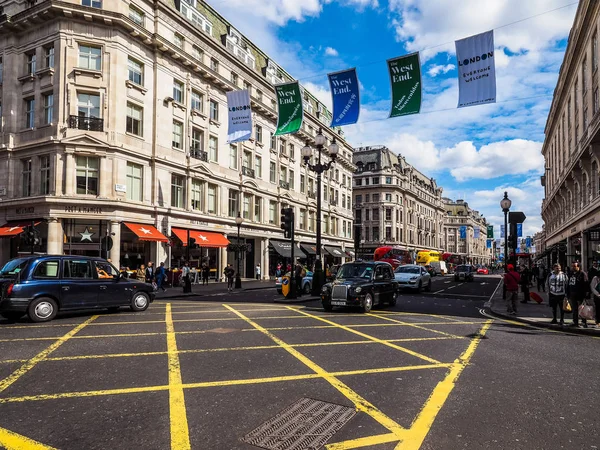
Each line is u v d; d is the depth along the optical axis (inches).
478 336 367.9
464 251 5221.5
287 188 1616.6
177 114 1087.0
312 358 271.0
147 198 988.6
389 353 290.2
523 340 355.6
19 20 916.0
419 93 553.6
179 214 1063.0
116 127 911.7
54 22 893.2
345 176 2258.9
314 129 1881.2
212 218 1180.5
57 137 866.8
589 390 212.5
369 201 3132.4
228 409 178.1
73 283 432.8
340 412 176.1
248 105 887.7
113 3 916.0
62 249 870.4
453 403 189.6
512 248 709.9
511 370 250.5
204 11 1252.5
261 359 265.4
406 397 197.0
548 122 1768.0
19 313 426.3
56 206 860.0
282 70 1667.1
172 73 1074.1
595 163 964.6
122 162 926.4
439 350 304.2
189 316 461.7
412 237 3442.4
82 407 178.5
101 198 880.9
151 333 350.0
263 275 1440.7
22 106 941.8
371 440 148.8
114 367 241.9
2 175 935.0
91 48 911.0
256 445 144.0
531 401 194.1
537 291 1023.6
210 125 1206.3
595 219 934.4
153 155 1006.4
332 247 2042.3
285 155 1608.0
